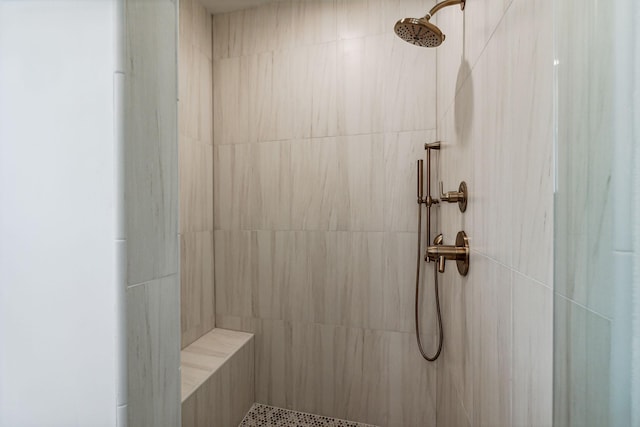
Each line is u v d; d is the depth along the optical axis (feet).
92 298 1.77
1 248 1.93
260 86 6.15
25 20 1.87
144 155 1.90
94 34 1.74
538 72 1.53
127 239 1.77
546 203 1.47
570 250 1.14
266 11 6.08
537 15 1.54
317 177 5.89
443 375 4.75
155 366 1.99
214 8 6.18
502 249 2.09
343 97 5.73
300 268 6.00
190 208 5.75
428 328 5.38
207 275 6.21
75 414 1.82
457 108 3.49
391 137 5.52
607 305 0.92
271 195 6.14
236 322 6.34
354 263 5.74
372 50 5.57
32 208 1.87
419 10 5.35
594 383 0.99
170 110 2.14
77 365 1.81
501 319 2.12
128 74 1.77
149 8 1.94
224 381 5.21
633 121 0.82
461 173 3.33
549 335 1.46
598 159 0.95
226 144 6.34
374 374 5.64
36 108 1.85
